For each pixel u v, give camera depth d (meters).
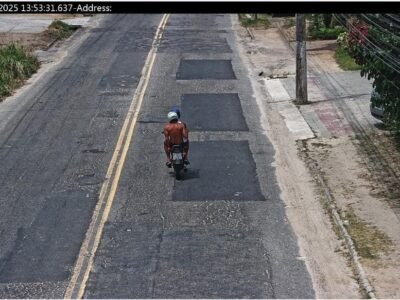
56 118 24.89
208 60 35.28
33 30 43.25
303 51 26.11
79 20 48.25
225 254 14.45
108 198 17.48
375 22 17.38
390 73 16.94
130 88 29.39
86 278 13.48
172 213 16.56
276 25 45.91
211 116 25.09
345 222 15.80
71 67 33.75
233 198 17.48
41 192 17.94
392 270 13.48
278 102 27.11
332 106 26.03
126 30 44.22
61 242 15.07
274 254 14.44
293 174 19.17
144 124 24.03
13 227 15.83
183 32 43.47
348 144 21.48
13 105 26.83
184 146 18.77
